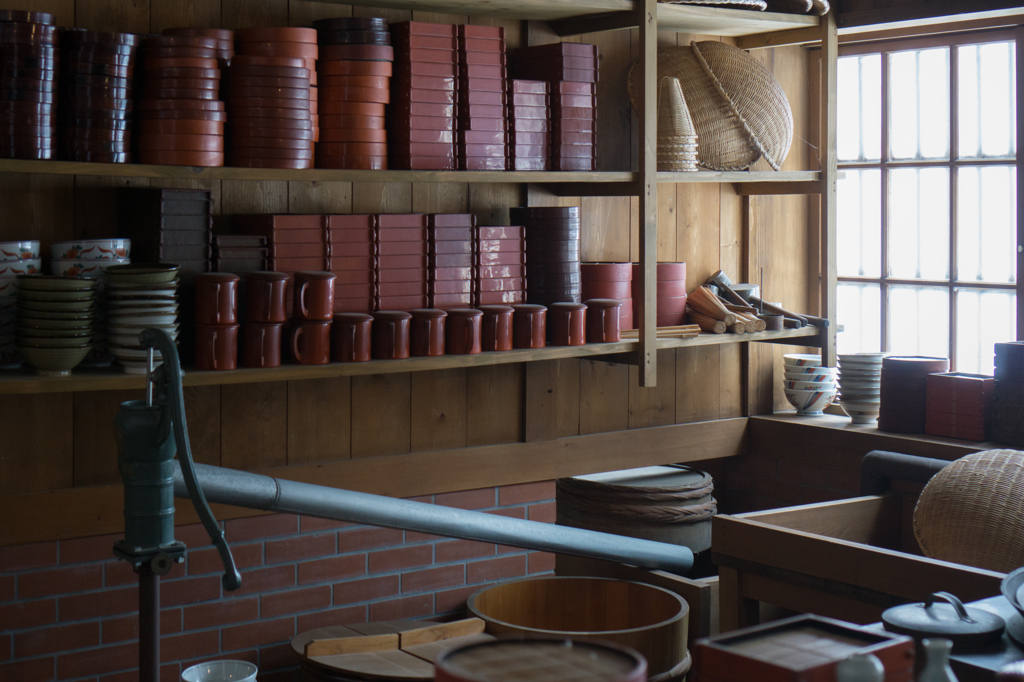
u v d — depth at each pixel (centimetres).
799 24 353
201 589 293
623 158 357
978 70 350
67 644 277
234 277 260
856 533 320
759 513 296
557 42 332
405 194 315
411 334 289
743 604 274
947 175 362
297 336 272
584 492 329
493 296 312
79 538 277
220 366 259
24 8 259
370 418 316
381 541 320
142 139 253
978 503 263
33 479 271
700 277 379
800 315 365
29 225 263
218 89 262
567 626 291
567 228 318
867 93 386
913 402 345
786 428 380
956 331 363
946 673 120
